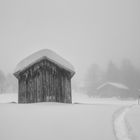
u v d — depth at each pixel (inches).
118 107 700.7
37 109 573.6
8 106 626.8
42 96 898.7
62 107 627.2
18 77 905.5
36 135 357.4
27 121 434.6
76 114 513.3
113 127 412.2
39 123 423.2
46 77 904.9
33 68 904.3
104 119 473.4
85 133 373.4
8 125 405.1
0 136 349.4
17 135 355.3
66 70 915.4
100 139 347.6
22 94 900.6
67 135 361.1
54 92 906.1
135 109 699.4
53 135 359.6
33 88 901.8
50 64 909.2
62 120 450.3
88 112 547.2
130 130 398.6
